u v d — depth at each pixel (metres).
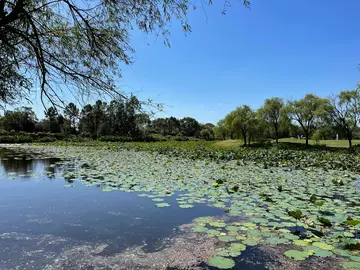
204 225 4.27
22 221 4.52
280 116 37.53
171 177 8.65
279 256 3.24
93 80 3.16
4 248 3.48
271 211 4.92
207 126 98.75
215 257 3.20
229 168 11.23
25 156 17.08
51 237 3.85
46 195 6.26
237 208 5.12
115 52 3.54
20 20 3.09
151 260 3.18
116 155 18.30
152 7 3.21
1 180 8.19
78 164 12.52
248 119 37.44
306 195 6.22
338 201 5.66
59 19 3.39
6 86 3.24
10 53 3.10
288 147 32.66
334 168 11.69
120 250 3.44
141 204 5.50
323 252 3.29
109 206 5.38
